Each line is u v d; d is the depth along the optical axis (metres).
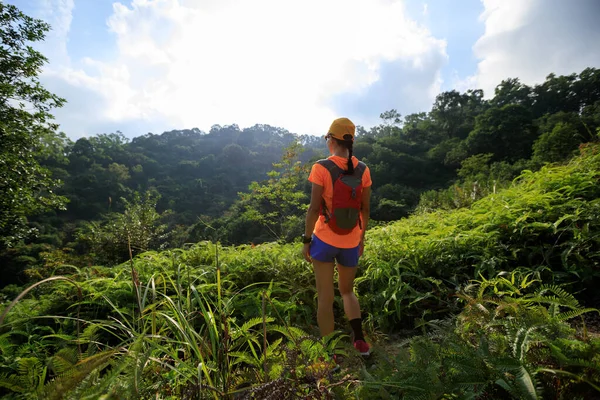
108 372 0.97
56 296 3.19
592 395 1.12
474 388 1.16
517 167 41.47
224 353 1.58
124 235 8.98
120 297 3.12
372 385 1.29
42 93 13.62
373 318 2.88
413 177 76.06
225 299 2.98
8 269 35.81
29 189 13.08
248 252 4.52
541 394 1.06
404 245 3.78
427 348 1.42
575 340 1.31
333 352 1.67
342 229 2.28
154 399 1.32
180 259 4.30
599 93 86.06
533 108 94.38
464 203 7.72
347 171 2.32
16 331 2.55
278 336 2.74
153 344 1.43
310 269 3.69
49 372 1.74
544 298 1.66
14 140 12.87
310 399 1.25
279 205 13.59
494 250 3.26
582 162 4.55
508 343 1.35
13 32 13.25
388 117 125.00
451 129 98.50
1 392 1.72
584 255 2.87
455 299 2.86
